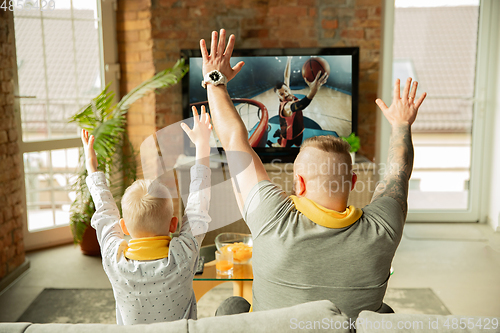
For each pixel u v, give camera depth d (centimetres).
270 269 96
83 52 343
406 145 110
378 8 343
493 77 375
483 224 390
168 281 115
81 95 347
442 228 383
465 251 334
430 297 261
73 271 301
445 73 381
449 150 397
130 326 86
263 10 344
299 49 335
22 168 323
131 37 347
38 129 330
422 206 405
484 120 382
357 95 340
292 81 338
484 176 388
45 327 86
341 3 343
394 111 116
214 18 343
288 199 98
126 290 115
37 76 323
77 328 85
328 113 342
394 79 379
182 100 340
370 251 91
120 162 291
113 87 353
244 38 347
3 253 279
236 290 195
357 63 337
